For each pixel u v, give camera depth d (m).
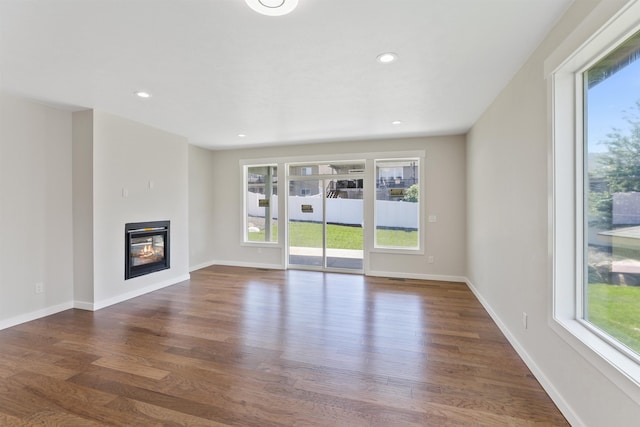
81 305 3.94
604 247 1.83
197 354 2.76
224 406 2.06
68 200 3.91
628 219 1.65
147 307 4.01
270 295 4.52
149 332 3.23
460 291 4.71
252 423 1.90
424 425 1.88
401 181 5.64
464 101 3.54
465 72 2.78
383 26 2.08
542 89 2.25
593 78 1.91
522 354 2.64
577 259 2.03
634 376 1.42
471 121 4.39
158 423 1.90
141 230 4.53
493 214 3.53
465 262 5.25
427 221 5.42
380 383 2.32
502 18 1.99
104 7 1.86
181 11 1.90
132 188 4.39
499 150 3.29
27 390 2.23
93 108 3.81
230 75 2.85
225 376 2.41
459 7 1.88
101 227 3.98
